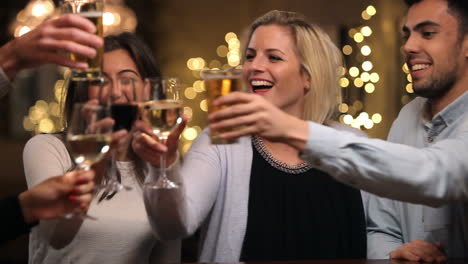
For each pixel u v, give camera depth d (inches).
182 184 80.8
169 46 453.4
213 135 67.2
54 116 429.7
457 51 91.7
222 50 451.5
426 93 94.3
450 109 93.4
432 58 92.0
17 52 69.9
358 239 101.0
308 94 106.3
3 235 64.6
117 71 92.0
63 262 90.0
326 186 102.0
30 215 65.5
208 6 449.4
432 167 73.9
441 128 95.9
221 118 65.5
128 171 94.3
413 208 97.7
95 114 65.6
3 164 402.6
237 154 100.7
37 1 265.6
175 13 451.8
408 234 98.8
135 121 74.5
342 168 71.0
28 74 478.0
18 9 446.0
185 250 145.8
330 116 108.8
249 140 103.3
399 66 278.1
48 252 91.1
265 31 104.3
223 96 65.7
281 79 103.1
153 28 453.4
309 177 101.7
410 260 83.8
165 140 78.0
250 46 105.6
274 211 100.0
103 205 91.2
